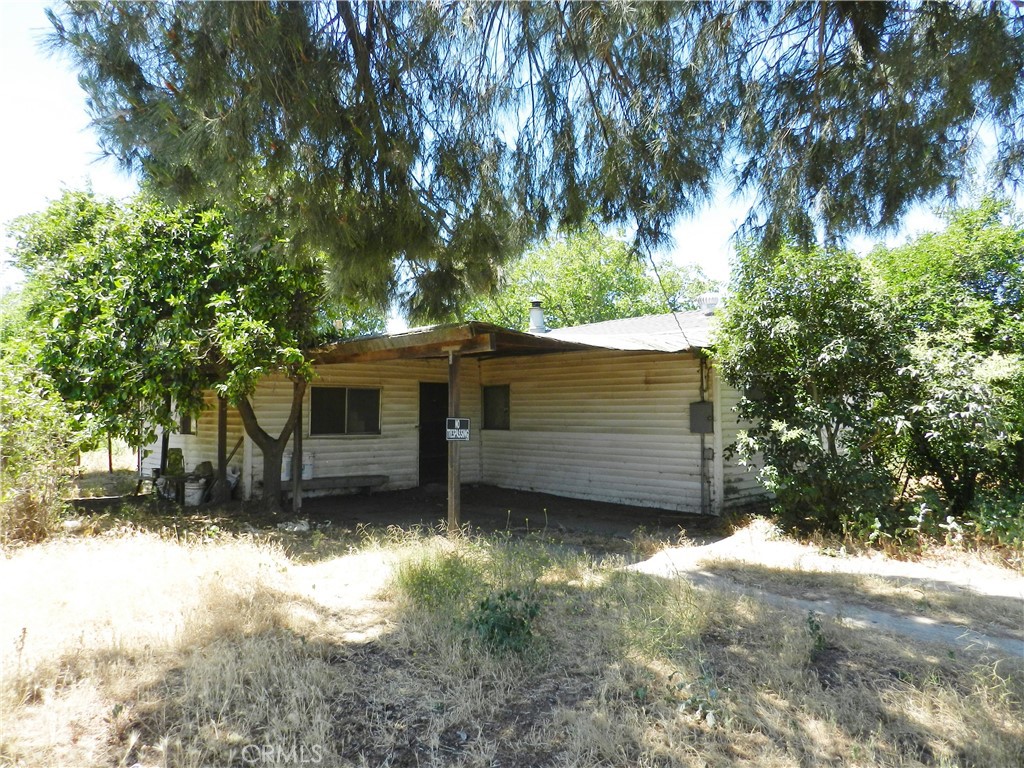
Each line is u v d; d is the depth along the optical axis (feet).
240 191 15.62
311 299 30.04
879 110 15.20
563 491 38.78
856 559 22.24
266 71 12.80
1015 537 22.21
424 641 13.64
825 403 24.63
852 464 24.29
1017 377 24.29
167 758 9.26
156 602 15.38
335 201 16.08
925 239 31.53
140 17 12.25
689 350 29.35
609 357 36.47
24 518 22.88
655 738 9.91
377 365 39.70
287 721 10.24
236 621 14.12
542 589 17.61
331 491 37.99
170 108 12.76
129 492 42.52
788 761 9.32
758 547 24.34
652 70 15.20
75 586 16.49
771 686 11.63
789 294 24.98
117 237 28.81
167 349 26.71
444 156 16.90
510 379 42.57
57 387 26.30
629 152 16.20
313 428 37.09
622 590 17.26
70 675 11.46
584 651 13.24
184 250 28.45
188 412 29.55
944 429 23.25
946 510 25.29
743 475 33.40
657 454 34.01
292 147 14.35
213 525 26.89
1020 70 13.01
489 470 43.75
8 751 9.13
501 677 11.96
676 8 13.55
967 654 13.35
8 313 40.45
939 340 24.89
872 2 13.51
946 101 14.11
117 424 26.22
